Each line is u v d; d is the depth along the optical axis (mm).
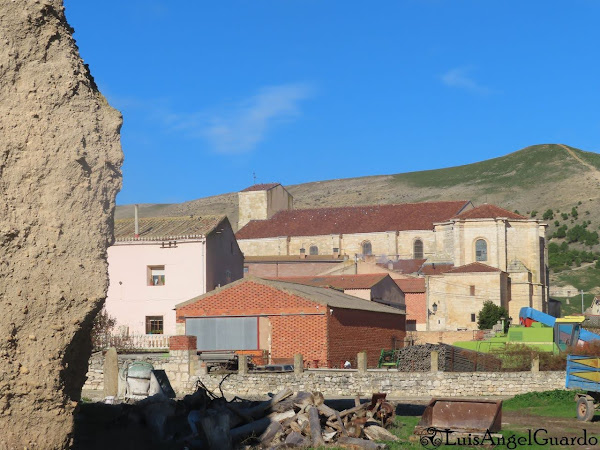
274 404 19594
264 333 42625
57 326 13586
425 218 117500
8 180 13602
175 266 61062
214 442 17516
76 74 14422
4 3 13953
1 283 13312
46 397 13492
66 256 13789
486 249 105375
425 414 20656
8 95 13859
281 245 122750
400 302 72312
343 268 94062
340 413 19406
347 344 43781
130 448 17188
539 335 57250
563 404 28719
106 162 14555
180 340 34156
